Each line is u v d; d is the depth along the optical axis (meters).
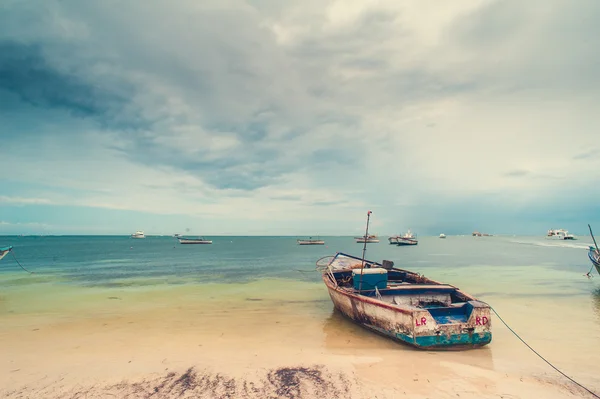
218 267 38.78
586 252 66.38
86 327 13.22
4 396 6.84
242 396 6.74
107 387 7.23
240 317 14.76
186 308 16.64
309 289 22.50
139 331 12.62
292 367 8.40
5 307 17.12
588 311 15.27
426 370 8.26
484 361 9.23
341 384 7.35
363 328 12.62
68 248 94.25
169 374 7.95
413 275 16.11
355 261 18.62
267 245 124.38
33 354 9.86
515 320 13.72
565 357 9.63
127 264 43.47
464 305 10.52
